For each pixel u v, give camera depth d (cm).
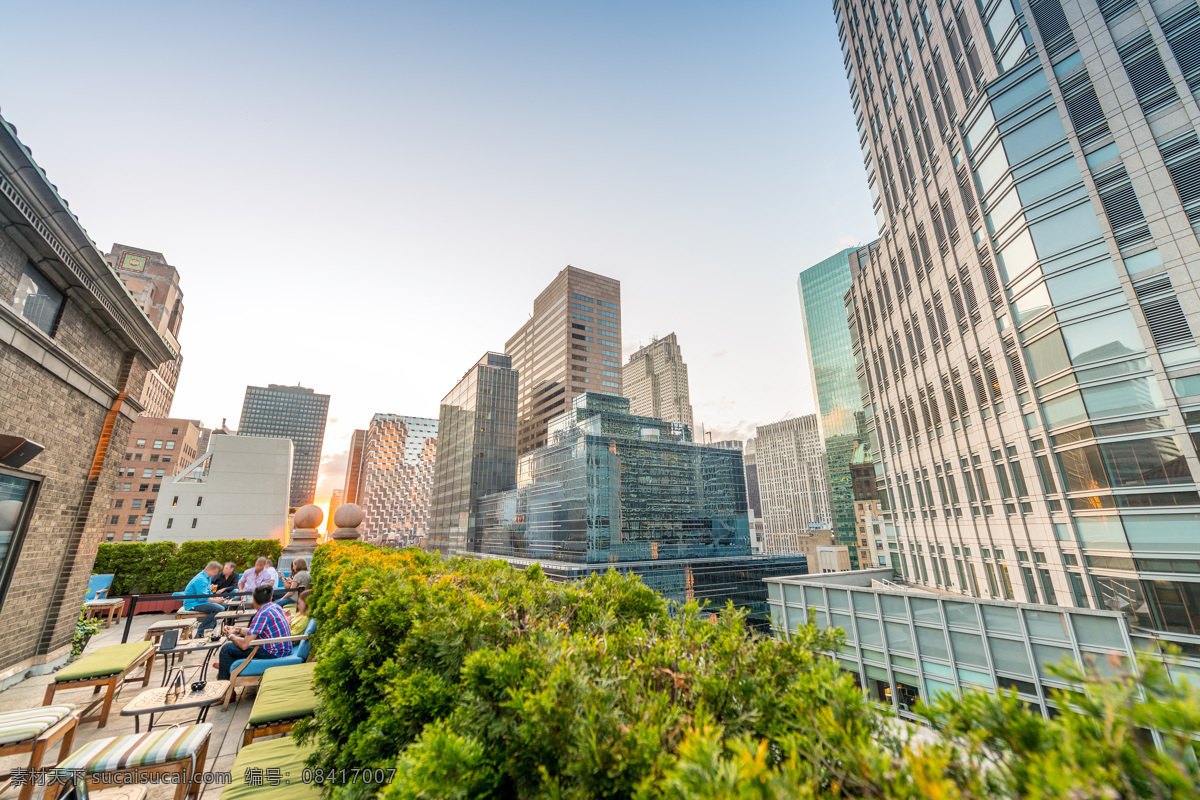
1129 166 1658
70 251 923
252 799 366
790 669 263
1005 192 2017
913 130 2895
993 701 176
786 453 18312
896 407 3203
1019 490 1992
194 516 2892
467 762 222
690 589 4941
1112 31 1742
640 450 5594
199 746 457
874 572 3212
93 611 1352
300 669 652
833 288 16000
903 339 3084
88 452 1105
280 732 530
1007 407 2047
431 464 18938
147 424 9281
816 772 179
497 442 9194
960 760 167
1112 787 137
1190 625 1394
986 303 2167
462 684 322
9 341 814
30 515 923
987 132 2100
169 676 806
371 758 330
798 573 5588
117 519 8706
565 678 243
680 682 264
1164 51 1628
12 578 887
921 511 2872
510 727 251
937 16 2609
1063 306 1769
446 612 404
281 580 1686
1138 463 1542
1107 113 1725
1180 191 1552
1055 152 1848
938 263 2600
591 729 211
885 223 3356
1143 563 1503
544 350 12394
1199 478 1417
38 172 782
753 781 154
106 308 1074
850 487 14538
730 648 285
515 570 610
